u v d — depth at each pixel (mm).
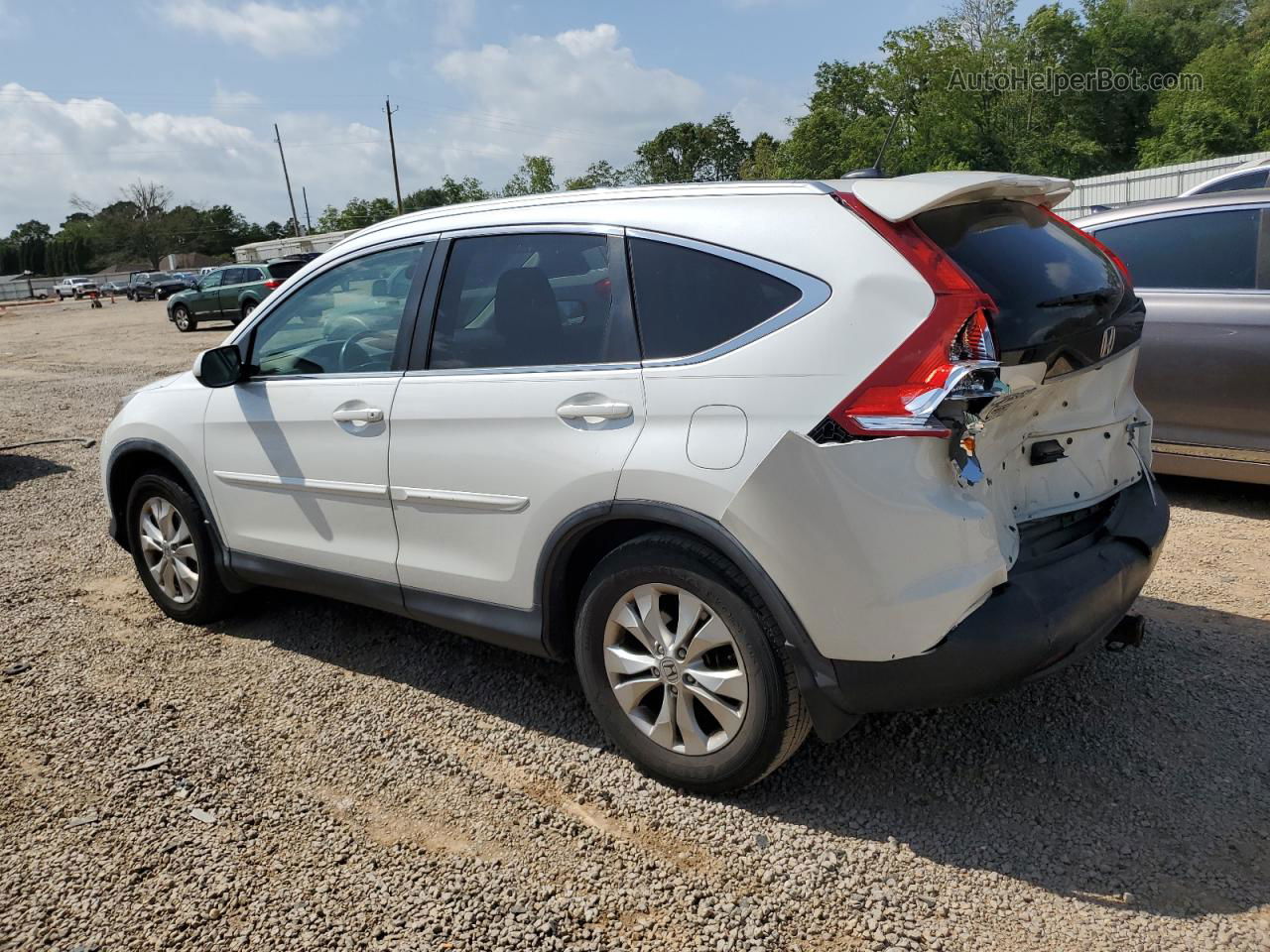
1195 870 2527
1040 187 2936
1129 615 3115
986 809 2816
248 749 3338
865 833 2738
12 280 81625
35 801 3053
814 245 2609
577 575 3152
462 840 2795
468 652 4055
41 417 10820
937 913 2422
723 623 2707
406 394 3359
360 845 2789
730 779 2824
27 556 5590
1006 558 2611
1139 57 46250
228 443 3971
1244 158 24656
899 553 2422
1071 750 3098
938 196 2527
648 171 88875
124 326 28641
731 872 2609
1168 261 5414
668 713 2914
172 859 2746
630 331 2865
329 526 3682
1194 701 3354
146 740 3418
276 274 23094
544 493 2971
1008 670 2510
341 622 4418
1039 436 2906
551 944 2373
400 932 2430
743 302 2680
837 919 2418
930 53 40188
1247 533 5004
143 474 4391
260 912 2518
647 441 2744
